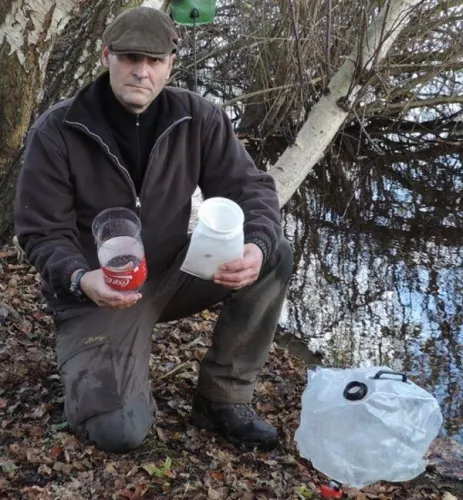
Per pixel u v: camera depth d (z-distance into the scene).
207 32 9.88
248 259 2.30
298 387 3.43
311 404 2.64
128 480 2.35
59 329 2.56
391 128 10.52
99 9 4.52
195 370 3.28
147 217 2.54
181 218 2.61
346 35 7.04
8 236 4.44
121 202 2.51
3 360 3.05
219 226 2.25
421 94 10.52
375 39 5.03
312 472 2.59
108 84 2.47
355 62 4.92
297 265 6.16
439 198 8.40
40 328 3.46
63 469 2.35
